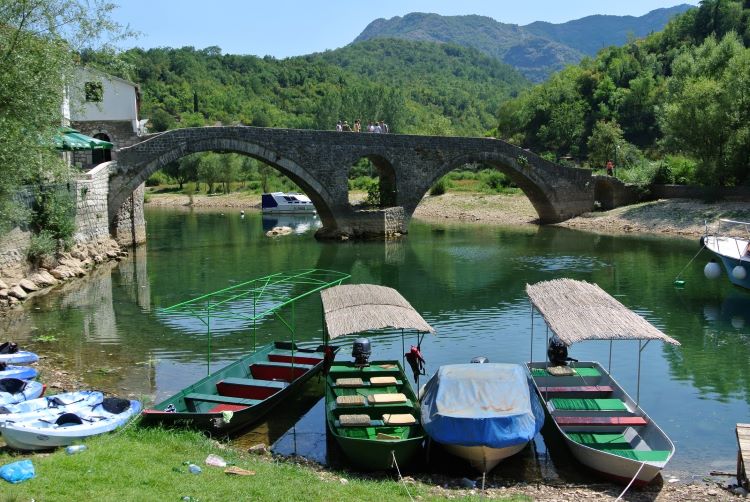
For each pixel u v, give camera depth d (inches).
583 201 2361.0
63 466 428.5
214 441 534.9
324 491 433.4
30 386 604.4
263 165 3855.8
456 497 457.4
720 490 477.7
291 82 7298.2
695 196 2192.4
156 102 5497.1
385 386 630.5
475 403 514.0
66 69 898.7
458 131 5669.3
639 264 1477.6
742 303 1093.8
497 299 1139.9
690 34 4616.1
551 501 455.8
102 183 1486.2
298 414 632.4
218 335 903.1
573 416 566.6
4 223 952.3
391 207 2000.5
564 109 4229.8
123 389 670.5
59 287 1198.9
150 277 1316.4
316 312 1045.8
